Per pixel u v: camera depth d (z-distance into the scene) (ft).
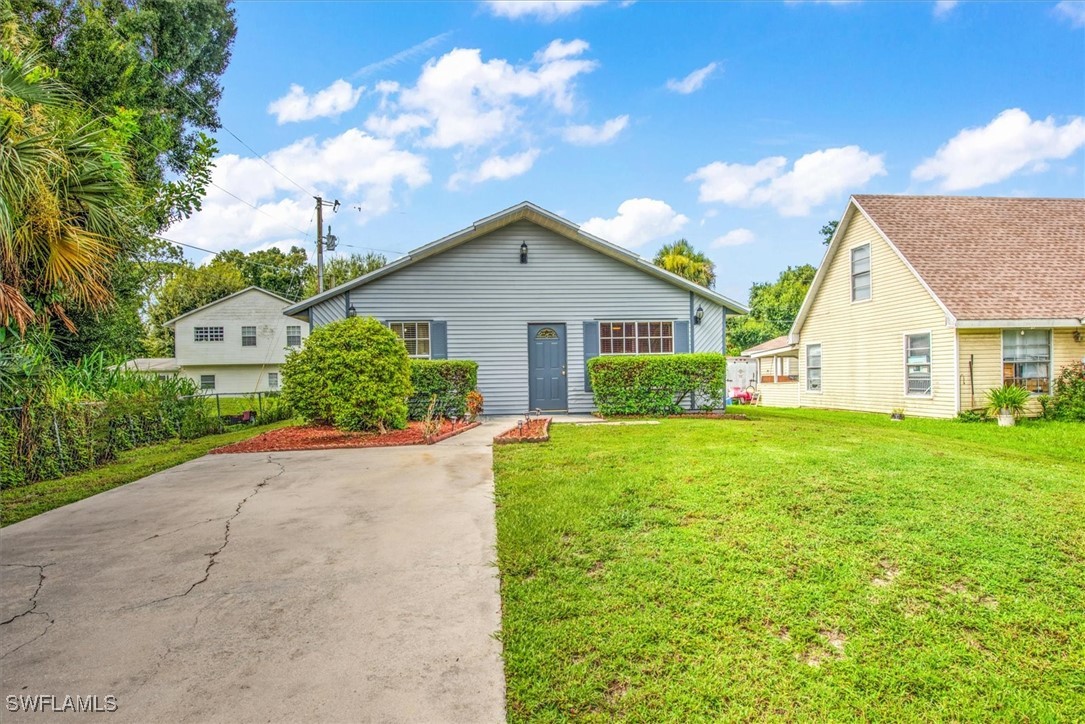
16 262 17.84
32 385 20.52
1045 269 43.32
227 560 11.68
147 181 42.04
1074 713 7.02
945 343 41.29
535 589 10.17
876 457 20.04
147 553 12.11
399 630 8.80
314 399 28.35
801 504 14.51
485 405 39.81
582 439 25.61
